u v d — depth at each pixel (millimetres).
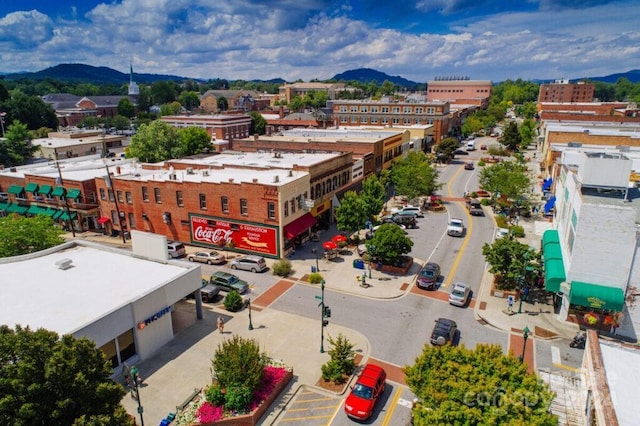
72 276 31000
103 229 55625
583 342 27906
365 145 68125
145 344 27391
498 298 34906
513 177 57312
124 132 151375
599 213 27672
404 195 64812
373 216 53219
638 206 30297
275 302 34625
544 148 87375
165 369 26266
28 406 14797
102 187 52812
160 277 30719
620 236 27484
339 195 56531
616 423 14523
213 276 37156
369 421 21953
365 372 23734
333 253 43156
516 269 33750
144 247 34781
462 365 17375
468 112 169625
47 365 15773
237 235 45281
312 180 48781
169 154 80125
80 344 17266
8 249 37969
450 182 78375
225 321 31922
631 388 17141
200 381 25141
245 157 64625
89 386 16625
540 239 48656
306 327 30844
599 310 30031
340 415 22500
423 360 18266
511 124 108188
